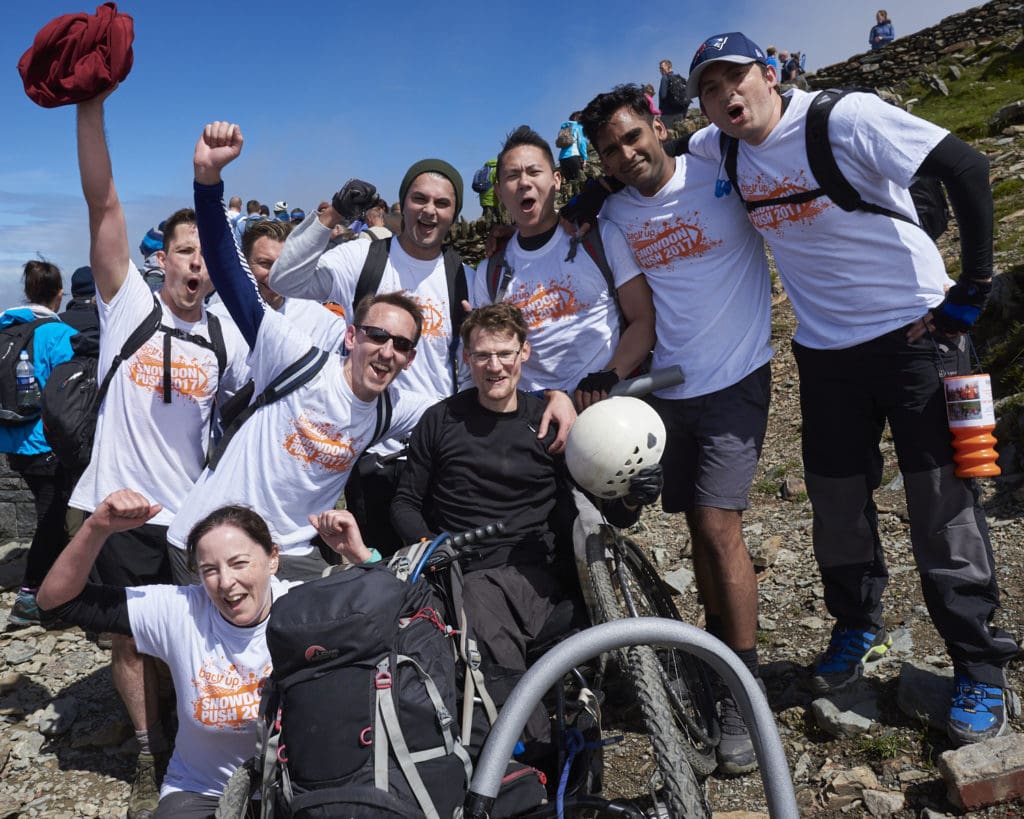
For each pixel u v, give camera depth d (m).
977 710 2.98
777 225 3.23
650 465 2.89
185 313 3.74
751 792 3.14
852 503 3.36
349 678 2.22
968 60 18.73
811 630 4.00
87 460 4.25
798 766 3.19
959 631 3.04
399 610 2.34
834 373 3.27
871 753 3.14
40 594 2.90
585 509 3.04
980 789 2.71
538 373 3.80
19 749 4.14
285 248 3.78
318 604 2.26
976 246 2.83
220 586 2.87
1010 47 18.09
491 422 3.31
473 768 2.50
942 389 3.05
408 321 3.22
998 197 8.77
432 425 3.37
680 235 3.45
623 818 2.43
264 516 3.33
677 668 3.25
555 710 3.02
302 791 2.14
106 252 3.60
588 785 2.66
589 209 3.71
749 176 3.22
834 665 3.45
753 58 3.04
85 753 4.12
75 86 3.18
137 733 3.66
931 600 3.09
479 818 2.04
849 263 3.12
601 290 3.66
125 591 3.06
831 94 3.02
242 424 3.44
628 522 3.25
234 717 2.97
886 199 3.04
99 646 5.10
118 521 2.81
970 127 12.85
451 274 3.95
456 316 3.90
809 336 3.33
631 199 3.59
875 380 3.17
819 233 3.14
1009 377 5.39
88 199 3.52
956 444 3.00
